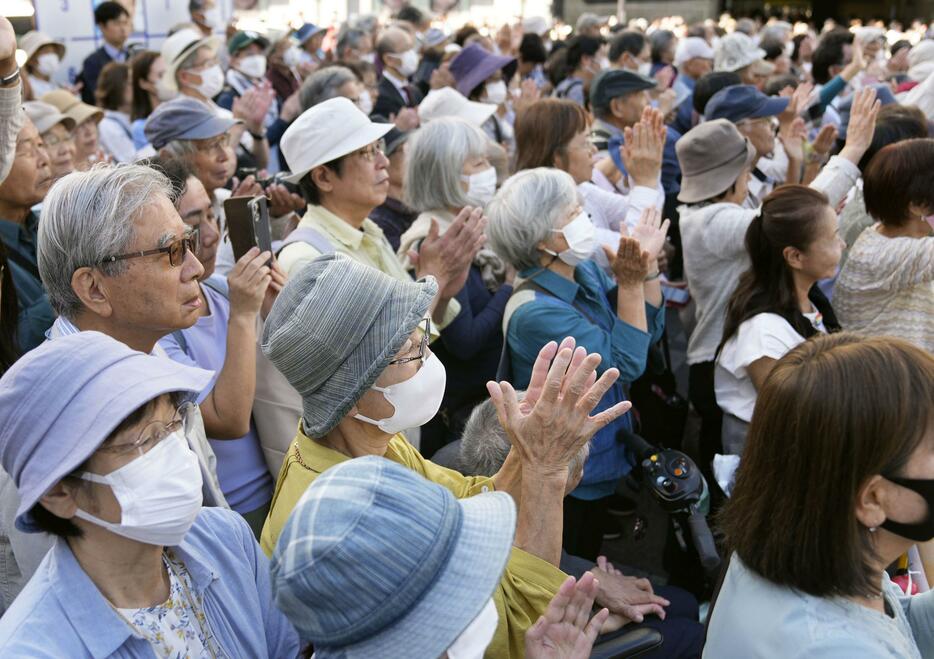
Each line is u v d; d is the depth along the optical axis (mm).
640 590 2389
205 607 1524
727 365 3051
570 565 2459
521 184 2908
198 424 2098
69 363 1341
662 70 7684
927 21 22453
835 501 1328
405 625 1152
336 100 3092
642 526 3420
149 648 1414
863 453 1299
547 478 1767
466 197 3514
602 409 2838
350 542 1146
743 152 3773
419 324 1854
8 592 1839
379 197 3104
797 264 2941
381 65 7812
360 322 1748
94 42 7723
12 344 2393
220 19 9273
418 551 1169
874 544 1382
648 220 3238
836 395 1316
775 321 2934
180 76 5551
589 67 8445
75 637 1349
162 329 1971
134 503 1350
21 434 1313
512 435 1772
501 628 1696
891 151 3246
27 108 3797
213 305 2496
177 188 2467
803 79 9875
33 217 2945
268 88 5598
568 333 2768
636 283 2910
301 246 2875
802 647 1309
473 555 1209
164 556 1528
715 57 8320
